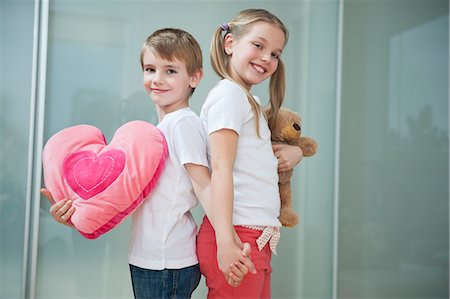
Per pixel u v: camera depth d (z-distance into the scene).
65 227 1.80
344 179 2.02
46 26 1.78
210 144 1.30
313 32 2.00
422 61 2.10
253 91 1.93
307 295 1.98
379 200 2.05
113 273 1.83
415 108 2.09
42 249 1.78
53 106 1.80
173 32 1.49
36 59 1.77
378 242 2.05
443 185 2.11
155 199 1.37
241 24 1.43
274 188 1.40
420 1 2.10
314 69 1.99
